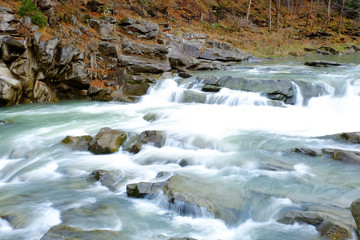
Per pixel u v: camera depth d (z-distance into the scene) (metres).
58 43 12.95
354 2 35.25
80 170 6.74
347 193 5.18
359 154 6.38
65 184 6.17
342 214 4.41
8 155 7.87
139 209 5.19
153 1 25.31
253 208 4.98
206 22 26.16
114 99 13.08
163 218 4.94
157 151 7.39
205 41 20.92
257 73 14.86
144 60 14.95
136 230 4.62
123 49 15.66
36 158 7.51
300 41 26.59
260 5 34.53
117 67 14.42
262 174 6.05
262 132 8.46
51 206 5.33
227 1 32.81
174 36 20.23
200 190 5.42
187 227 4.70
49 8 13.99
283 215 4.60
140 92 13.34
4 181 6.63
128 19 17.97
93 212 5.11
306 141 7.64
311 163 6.46
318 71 14.38
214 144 7.56
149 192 5.40
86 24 16.33
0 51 11.62
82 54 13.50
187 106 11.80
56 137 8.60
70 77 12.90
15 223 4.82
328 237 4.04
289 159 6.71
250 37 25.42
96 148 7.64
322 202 4.88
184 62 16.06
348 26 31.86
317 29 30.33
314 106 10.86
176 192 5.19
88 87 13.43
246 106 11.24
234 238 4.39
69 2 17.50
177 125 9.16
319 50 24.00
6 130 9.29
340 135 7.46
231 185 5.62
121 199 5.52
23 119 10.42
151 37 18.17
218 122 9.44
